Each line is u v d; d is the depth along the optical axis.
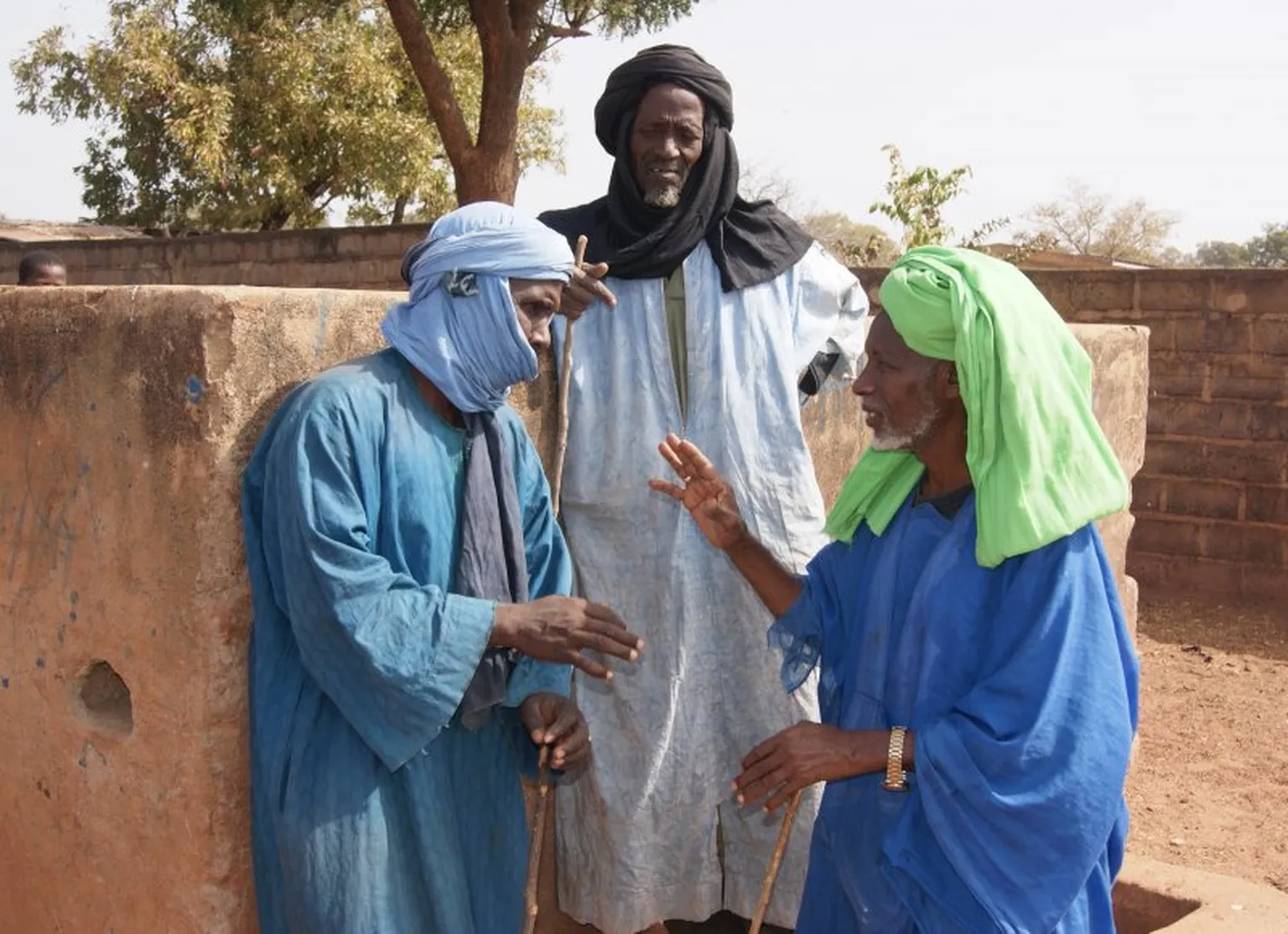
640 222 3.15
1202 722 6.45
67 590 2.72
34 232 24.31
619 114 3.16
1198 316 9.12
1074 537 2.18
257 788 2.39
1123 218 46.25
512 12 12.72
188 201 24.05
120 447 2.54
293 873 2.32
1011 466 2.12
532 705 2.57
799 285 3.28
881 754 2.24
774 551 3.18
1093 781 2.11
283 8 17.91
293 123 22.33
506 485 2.49
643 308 3.13
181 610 2.48
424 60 12.56
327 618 2.21
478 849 2.56
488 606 2.29
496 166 12.88
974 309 2.12
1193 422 9.24
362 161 22.47
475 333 2.33
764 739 3.27
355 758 2.32
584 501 3.16
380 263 14.02
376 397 2.30
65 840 2.85
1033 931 2.13
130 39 22.22
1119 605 2.26
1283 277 8.84
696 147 3.08
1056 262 21.70
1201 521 9.30
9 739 2.94
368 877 2.32
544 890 3.42
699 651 3.20
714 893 3.37
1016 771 2.10
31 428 2.71
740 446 3.13
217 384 2.38
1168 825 5.10
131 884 2.71
